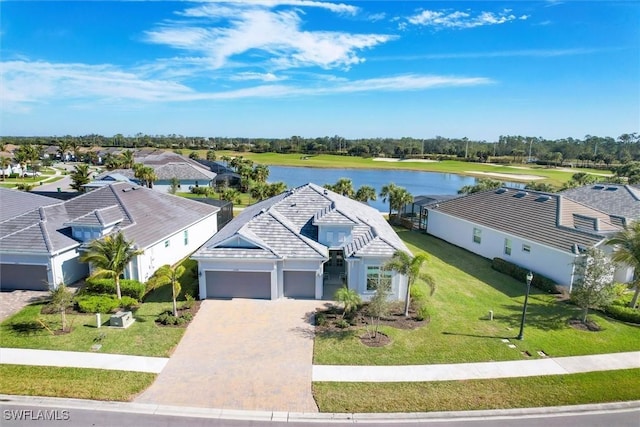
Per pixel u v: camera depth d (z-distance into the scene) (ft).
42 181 259.80
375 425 42.47
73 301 70.54
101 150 478.59
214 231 123.95
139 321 65.36
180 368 52.16
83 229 83.56
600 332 64.49
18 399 45.11
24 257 77.30
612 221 97.19
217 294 75.51
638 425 43.11
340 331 62.75
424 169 441.68
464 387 48.88
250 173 255.09
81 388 47.14
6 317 66.13
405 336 61.46
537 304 75.77
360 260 73.72
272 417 43.32
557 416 44.39
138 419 42.50
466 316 69.46
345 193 168.76
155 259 87.35
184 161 274.36
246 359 54.60
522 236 93.45
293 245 75.97
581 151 537.65
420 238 128.06
